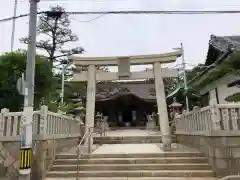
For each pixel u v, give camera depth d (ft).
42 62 41.60
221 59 35.91
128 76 43.42
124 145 40.93
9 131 27.04
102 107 97.81
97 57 43.73
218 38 48.57
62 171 27.27
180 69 64.59
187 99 54.49
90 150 31.60
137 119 96.78
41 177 25.11
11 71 38.09
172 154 29.43
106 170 27.07
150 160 28.19
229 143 24.11
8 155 26.43
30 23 22.40
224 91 44.19
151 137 45.78
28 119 20.72
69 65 79.51
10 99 37.63
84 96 80.69
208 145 26.84
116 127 89.51
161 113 41.32
